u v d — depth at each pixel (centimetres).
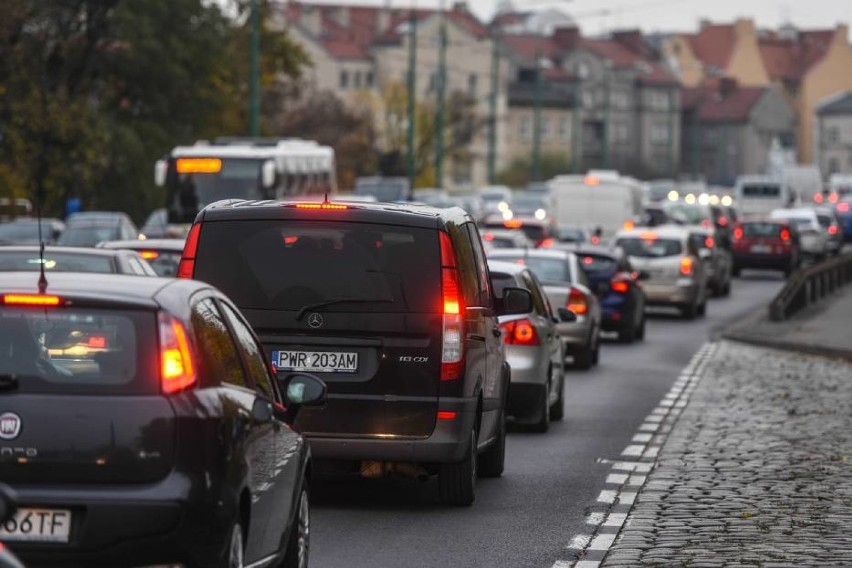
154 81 14475
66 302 1653
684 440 3991
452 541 2567
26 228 9650
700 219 14512
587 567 2331
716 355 7000
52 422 1617
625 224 12800
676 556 2397
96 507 1600
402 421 2736
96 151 11694
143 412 1623
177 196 9731
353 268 2745
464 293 2780
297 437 2005
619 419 4516
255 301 2748
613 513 2858
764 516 2789
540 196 18012
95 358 1645
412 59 17088
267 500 1820
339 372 2739
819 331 7875
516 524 2739
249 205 2780
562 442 3966
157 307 1670
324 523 2725
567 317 4697
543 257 6231
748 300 11269
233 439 1683
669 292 9231
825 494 3052
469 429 2798
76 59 13188
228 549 1659
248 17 17725
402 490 3120
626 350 7238
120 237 8881
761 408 4778
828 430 4169
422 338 2734
